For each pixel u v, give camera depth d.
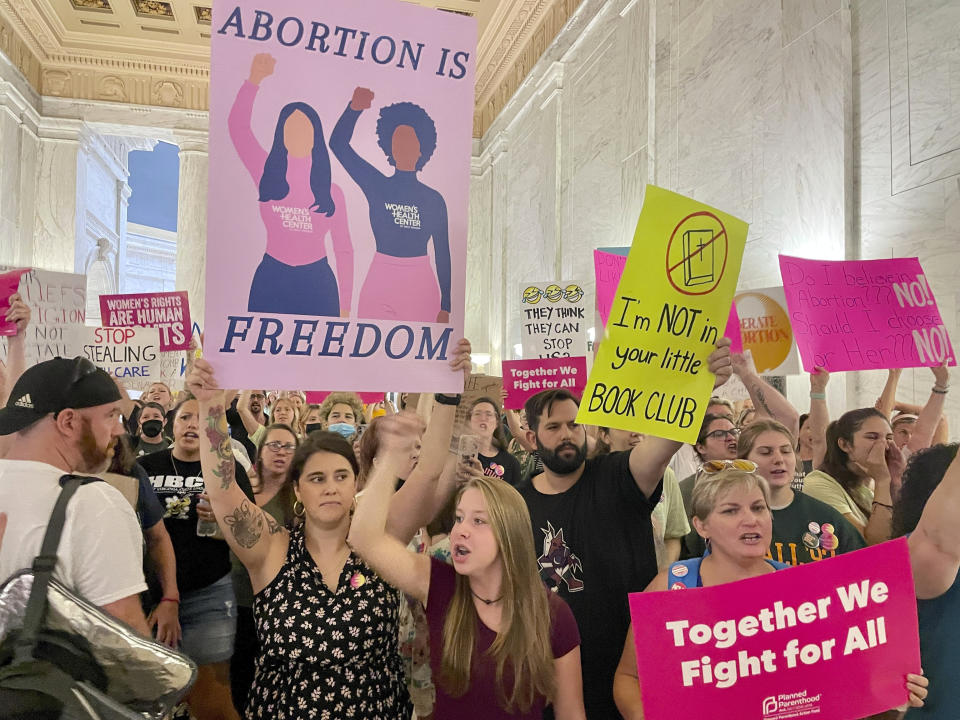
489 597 1.72
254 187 1.63
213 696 2.65
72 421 1.45
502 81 13.38
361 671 1.89
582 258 9.35
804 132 4.98
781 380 4.60
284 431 2.92
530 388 4.79
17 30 12.32
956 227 3.77
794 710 1.28
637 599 1.28
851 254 4.53
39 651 1.23
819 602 1.31
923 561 1.72
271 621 1.91
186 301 5.55
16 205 12.59
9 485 1.37
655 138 7.28
